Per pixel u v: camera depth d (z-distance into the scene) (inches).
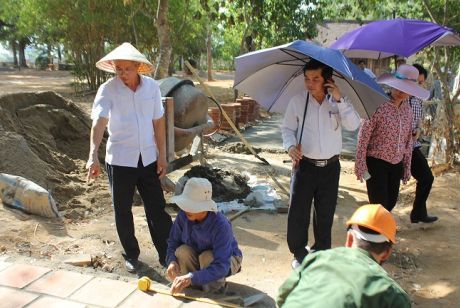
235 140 487.2
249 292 155.8
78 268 154.3
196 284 133.9
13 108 271.1
